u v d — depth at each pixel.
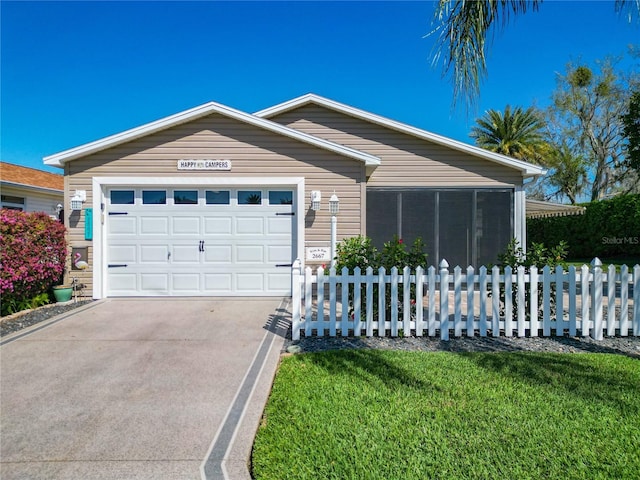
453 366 4.12
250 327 5.92
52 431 2.93
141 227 8.30
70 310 7.05
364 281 5.38
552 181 30.38
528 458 2.46
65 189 8.16
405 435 2.74
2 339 5.30
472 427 2.83
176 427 2.97
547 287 5.30
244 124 8.36
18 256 6.71
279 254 8.43
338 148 8.30
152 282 8.29
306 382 3.72
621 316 5.29
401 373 3.93
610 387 3.54
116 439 2.82
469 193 10.57
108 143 8.05
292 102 10.75
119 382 3.85
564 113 28.42
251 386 3.72
